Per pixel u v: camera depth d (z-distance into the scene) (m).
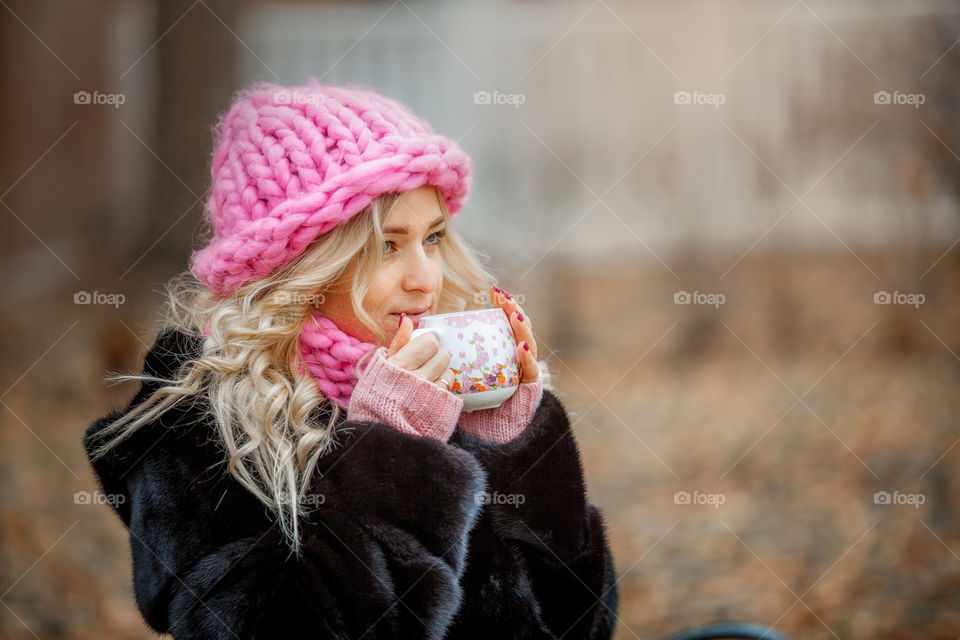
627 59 10.54
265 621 1.73
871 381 7.26
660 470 5.89
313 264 1.96
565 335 8.51
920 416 6.30
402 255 2.03
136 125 11.20
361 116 2.00
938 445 5.79
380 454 1.82
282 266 2.00
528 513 2.01
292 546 1.79
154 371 2.02
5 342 8.25
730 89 9.66
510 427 2.10
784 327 8.52
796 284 8.77
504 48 10.96
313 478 1.84
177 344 2.03
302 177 1.93
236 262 1.97
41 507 5.21
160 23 7.02
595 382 7.73
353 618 1.73
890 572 4.51
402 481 1.81
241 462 1.85
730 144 9.62
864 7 8.58
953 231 7.97
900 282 8.06
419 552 1.78
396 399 1.89
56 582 4.51
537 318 8.53
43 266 10.21
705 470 5.86
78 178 11.16
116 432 1.96
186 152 6.93
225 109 7.01
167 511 1.85
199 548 1.82
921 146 8.01
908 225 8.08
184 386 1.93
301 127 1.97
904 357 7.79
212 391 1.93
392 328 2.04
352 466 1.82
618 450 6.26
